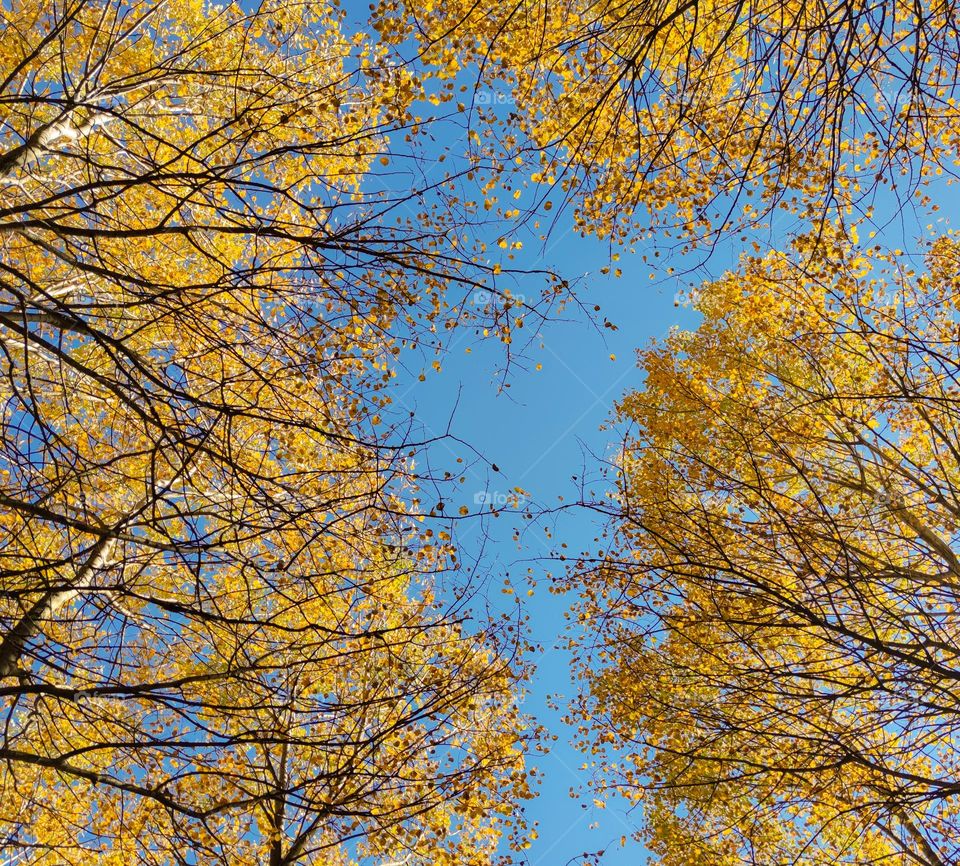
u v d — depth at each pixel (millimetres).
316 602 5586
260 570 3801
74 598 4520
